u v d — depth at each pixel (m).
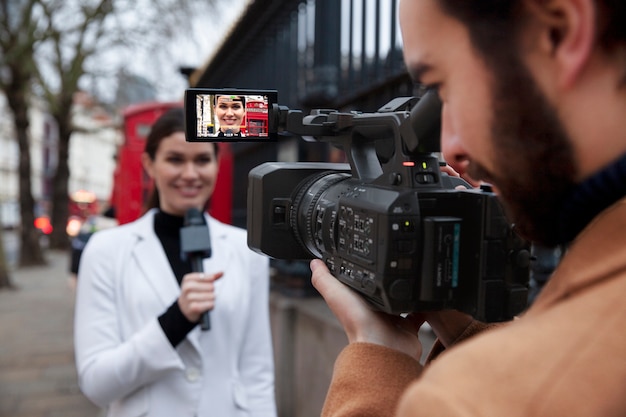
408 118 0.83
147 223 1.99
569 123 0.48
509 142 0.50
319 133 1.12
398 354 0.75
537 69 0.48
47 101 15.91
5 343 6.58
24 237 13.76
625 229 0.45
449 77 0.54
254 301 1.98
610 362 0.40
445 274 0.79
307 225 1.08
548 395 0.40
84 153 47.69
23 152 13.56
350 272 0.87
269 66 4.84
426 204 0.81
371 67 3.15
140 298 1.82
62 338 6.85
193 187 1.98
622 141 0.47
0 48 12.23
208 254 1.86
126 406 1.74
